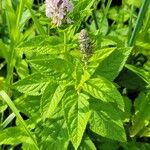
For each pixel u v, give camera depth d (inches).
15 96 10.3
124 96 10.3
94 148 9.4
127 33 11.6
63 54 9.1
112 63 9.1
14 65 10.2
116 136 8.7
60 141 9.1
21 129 9.3
